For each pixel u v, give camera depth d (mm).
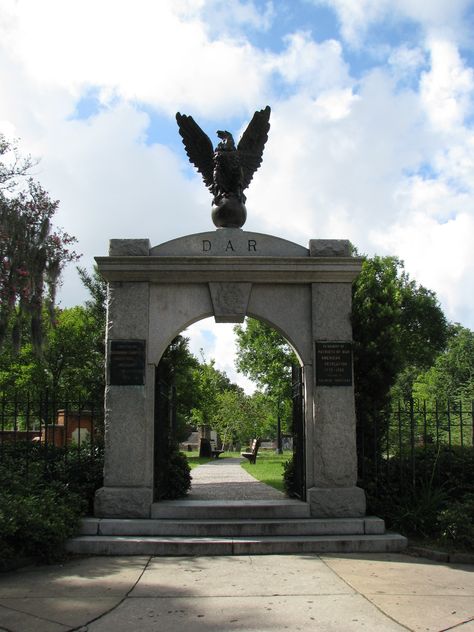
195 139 11188
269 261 9633
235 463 27484
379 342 10453
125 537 8375
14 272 12172
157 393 9812
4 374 28453
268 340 34469
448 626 5086
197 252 9883
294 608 5609
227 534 8586
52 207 13133
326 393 9492
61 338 28312
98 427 13953
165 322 9703
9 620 5285
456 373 48656
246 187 11031
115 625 5156
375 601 5832
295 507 9117
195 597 5988
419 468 9898
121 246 9805
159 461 9828
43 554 7469
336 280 9750
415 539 8711
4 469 9172
